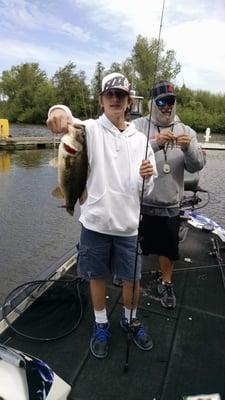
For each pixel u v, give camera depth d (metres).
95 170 1.96
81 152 1.86
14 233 7.26
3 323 2.37
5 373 1.60
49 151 19.77
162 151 2.55
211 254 3.58
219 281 3.10
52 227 7.66
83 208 2.08
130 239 2.09
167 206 2.58
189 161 2.49
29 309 2.55
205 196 10.16
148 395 1.91
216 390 1.94
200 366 2.12
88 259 2.10
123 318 2.39
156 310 2.65
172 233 2.63
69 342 2.27
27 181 12.26
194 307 2.71
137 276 2.15
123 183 1.98
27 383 1.59
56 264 3.30
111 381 1.99
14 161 16.34
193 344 2.30
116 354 2.19
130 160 2.00
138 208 2.09
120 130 1.99
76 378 2.00
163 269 2.80
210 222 4.48
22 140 20.08
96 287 2.16
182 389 1.95
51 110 1.93
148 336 2.29
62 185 1.90
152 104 2.56
